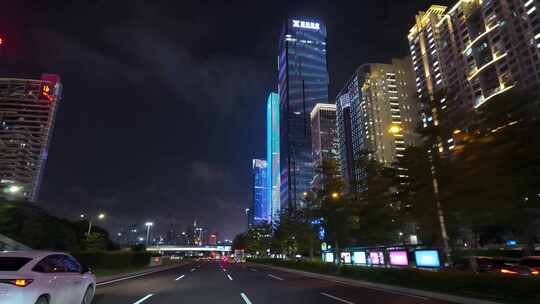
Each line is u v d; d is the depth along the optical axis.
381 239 36.25
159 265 59.78
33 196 195.25
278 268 48.81
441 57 136.88
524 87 13.99
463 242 46.09
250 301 13.31
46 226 59.28
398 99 167.88
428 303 12.77
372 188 33.00
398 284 18.75
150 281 23.48
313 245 56.72
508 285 12.20
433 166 18.86
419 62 150.38
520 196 12.38
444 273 15.50
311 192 46.12
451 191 14.54
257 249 115.56
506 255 42.56
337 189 38.03
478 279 13.51
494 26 110.56
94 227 95.25
